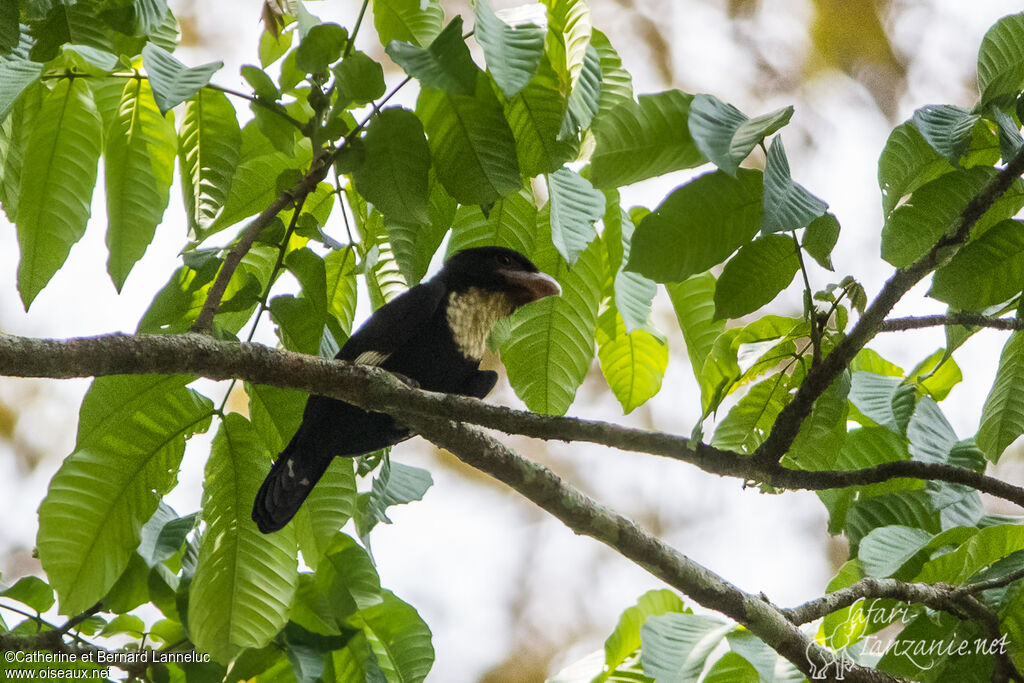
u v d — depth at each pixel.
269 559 7.08
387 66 16.14
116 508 6.66
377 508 7.57
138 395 6.47
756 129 5.04
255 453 6.90
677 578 6.99
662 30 17.53
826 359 6.31
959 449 8.22
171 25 7.45
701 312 7.94
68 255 6.83
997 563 7.37
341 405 7.57
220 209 6.74
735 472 6.49
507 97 5.45
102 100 6.82
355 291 7.46
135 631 7.65
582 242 6.57
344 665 7.62
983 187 6.29
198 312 6.84
